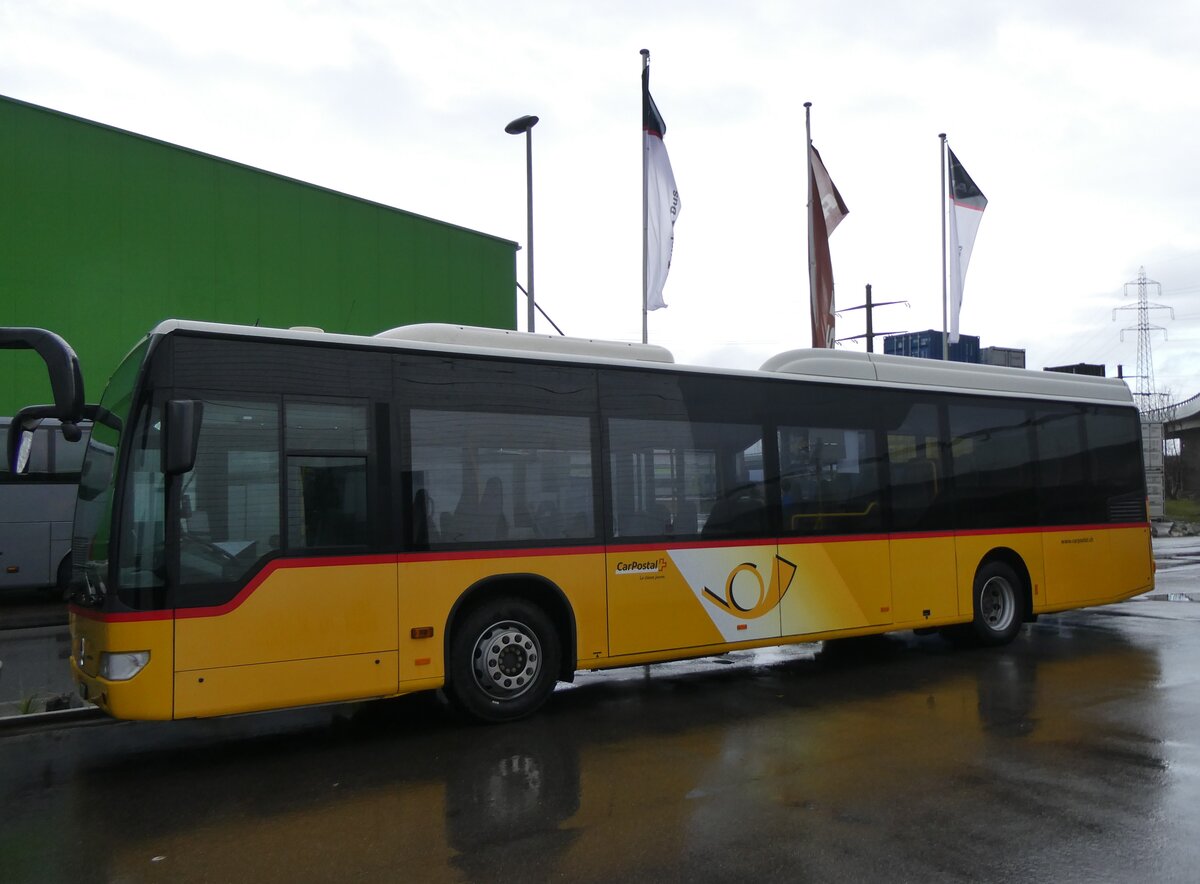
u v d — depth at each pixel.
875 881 4.63
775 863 4.86
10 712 8.41
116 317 18.72
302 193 21.62
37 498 16.83
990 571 11.45
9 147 17.58
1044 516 11.97
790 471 9.87
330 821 5.66
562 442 8.44
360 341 7.62
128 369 7.44
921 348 37.66
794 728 7.71
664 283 19.12
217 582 6.76
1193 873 4.69
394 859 5.04
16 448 7.48
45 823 5.75
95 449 7.74
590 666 8.34
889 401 10.77
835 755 6.86
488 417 8.09
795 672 10.29
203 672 6.64
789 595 9.65
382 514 7.48
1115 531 12.66
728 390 9.56
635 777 6.41
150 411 6.75
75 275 18.23
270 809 5.93
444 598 7.66
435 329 8.27
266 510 7.02
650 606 8.73
